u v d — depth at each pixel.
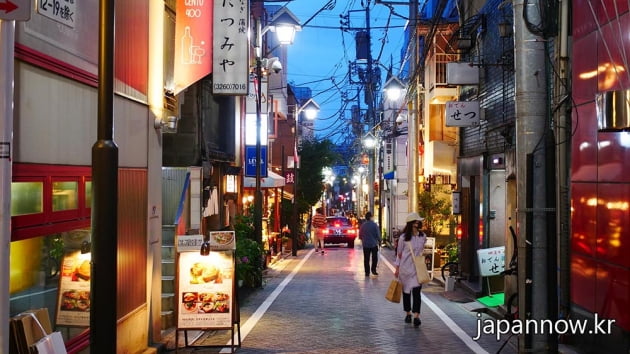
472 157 17.20
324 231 35.75
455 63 16.30
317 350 9.76
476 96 17.53
